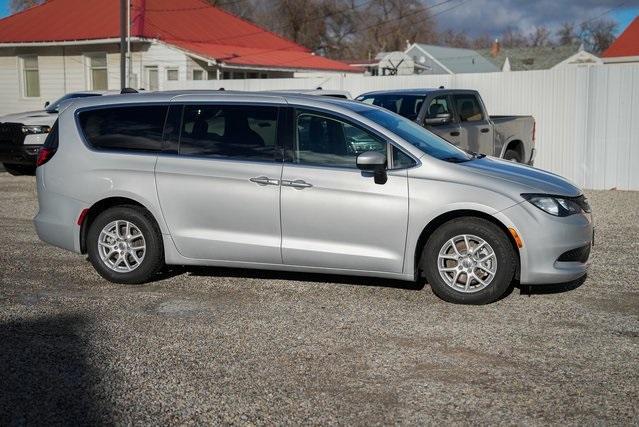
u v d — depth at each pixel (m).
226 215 7.04
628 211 12.22
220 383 4.87
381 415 4.39
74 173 7.47
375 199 6.64
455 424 4.26
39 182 7.74
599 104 15.52
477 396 4.64
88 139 7.50
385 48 64.25
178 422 4.30
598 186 15.71
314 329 5.98
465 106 13.30
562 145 16.00
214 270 8.03
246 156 7.04
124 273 7.40
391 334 5.85
